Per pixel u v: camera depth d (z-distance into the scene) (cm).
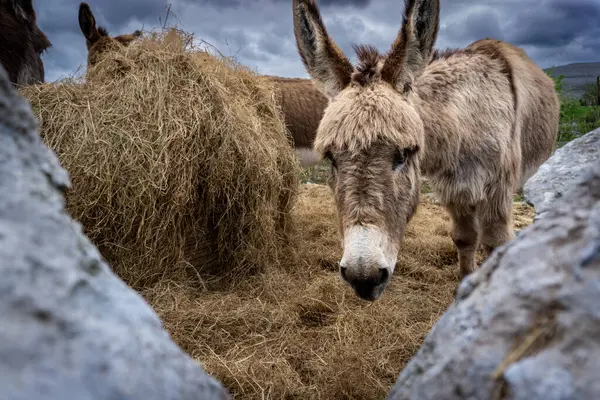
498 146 286
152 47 370
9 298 38
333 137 215
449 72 282
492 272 67
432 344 68
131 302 51
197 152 336
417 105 256
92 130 317
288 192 410
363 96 220
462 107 275
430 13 236
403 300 326
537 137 362
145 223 323
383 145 206
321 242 449
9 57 443
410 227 501
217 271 377
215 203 357
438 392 58
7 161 48
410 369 70
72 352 39
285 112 585
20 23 455
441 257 430
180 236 339
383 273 204
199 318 292
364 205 204
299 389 223
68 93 337
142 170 316
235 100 375
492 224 304
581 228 56
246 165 350
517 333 54
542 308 53
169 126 328
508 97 300
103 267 53
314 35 254
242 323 293
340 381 224
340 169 213
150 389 42
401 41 233
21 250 41
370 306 314
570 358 46
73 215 312
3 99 52
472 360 56
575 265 52
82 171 311
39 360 36
